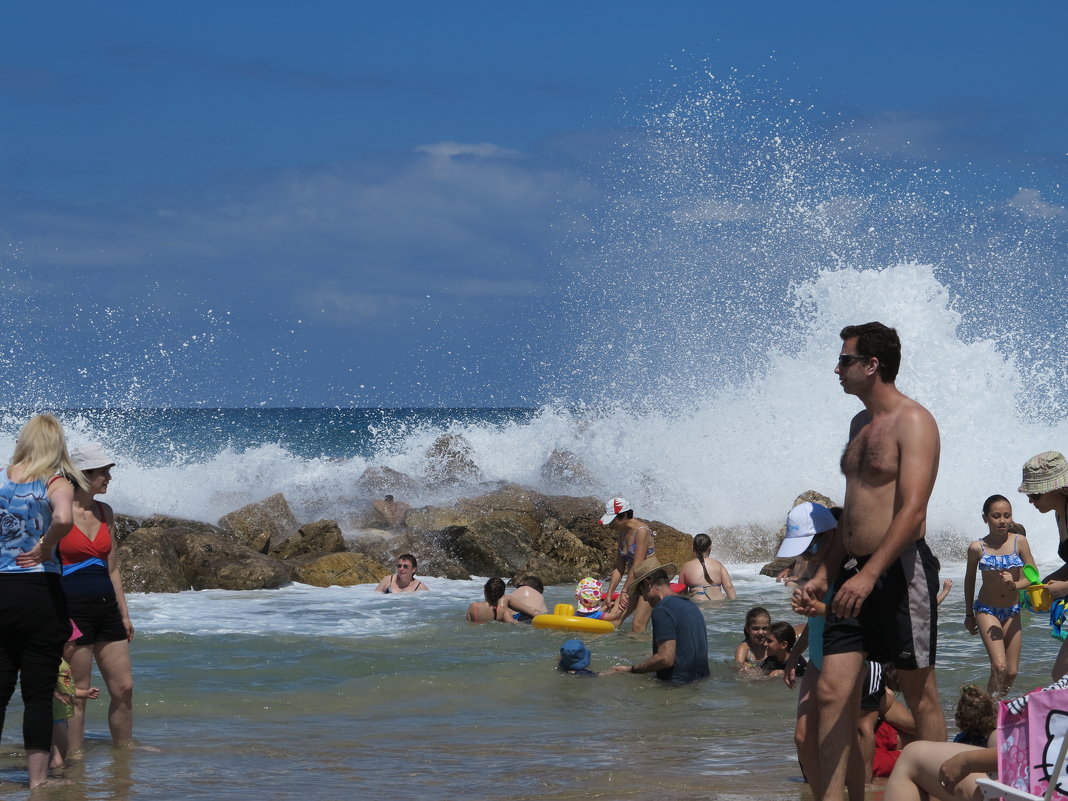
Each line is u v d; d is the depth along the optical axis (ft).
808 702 25.70
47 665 31.60
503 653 55.42
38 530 31.32
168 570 78.02
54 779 32.17
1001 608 43.19
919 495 23.91
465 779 32.55
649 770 33.65
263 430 411.13
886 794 24.00
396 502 104.47
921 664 24.63
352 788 31.48
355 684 48.42
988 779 21.21
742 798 29.96
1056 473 33.45
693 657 48.70
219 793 30.83
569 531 95.25
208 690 46.78
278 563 81.97
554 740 38.50
